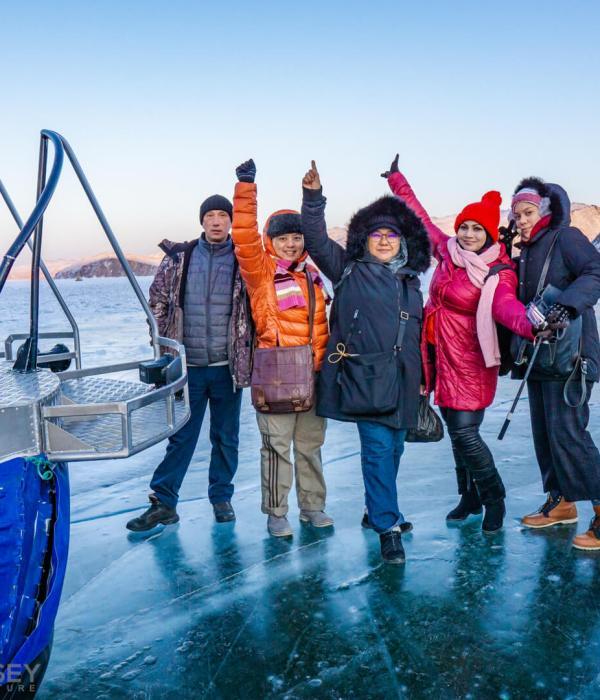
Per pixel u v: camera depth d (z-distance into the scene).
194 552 3.23
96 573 3.02
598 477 3.10
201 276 3.58
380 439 3.13
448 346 3.21
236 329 3.49
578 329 2.99
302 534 3.44
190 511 3.82
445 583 2.83
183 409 2.38
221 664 2.29
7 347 2.87
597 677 2.16
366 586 2.83
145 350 12.54
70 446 1.75
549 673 2.18
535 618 2.53
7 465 1.64
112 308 32.69
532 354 3.04
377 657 2.30
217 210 3.56
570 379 3.02
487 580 2.84
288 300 3.28
